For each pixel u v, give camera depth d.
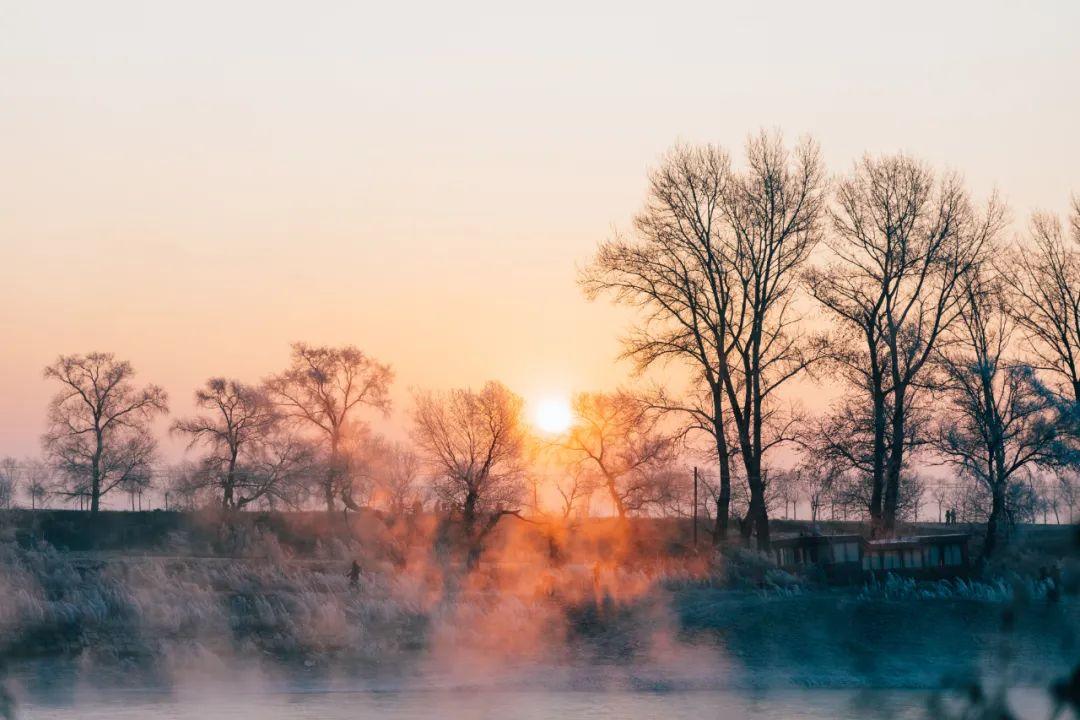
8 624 40.97
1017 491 49.69
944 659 36.25
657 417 59.00
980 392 52.56
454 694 35.62
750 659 38.22
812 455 57.53
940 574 50.66
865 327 56.53
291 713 32.94
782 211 56.88
